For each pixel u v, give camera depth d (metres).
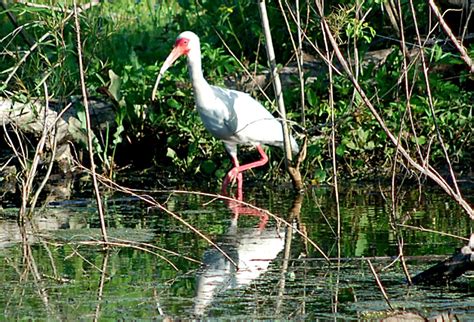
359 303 8.25
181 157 15.55
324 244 10.37
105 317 7.97
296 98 15.31
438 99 14.68
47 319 7.93
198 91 13.89
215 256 9.98
